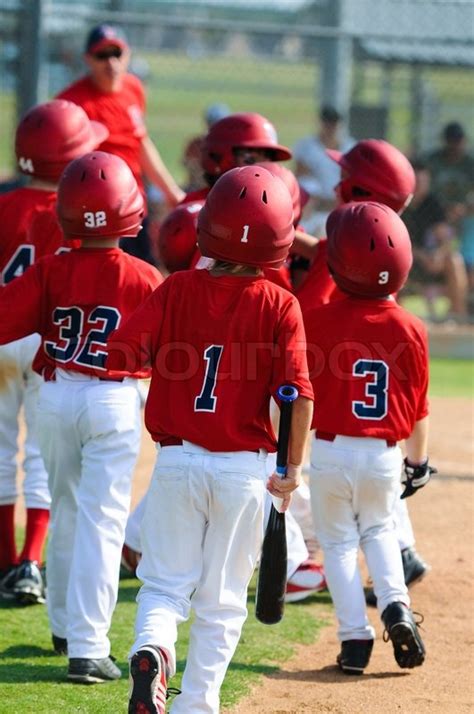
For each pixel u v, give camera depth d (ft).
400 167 61.93
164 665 40.01
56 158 61.11
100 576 49.90
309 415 42.16
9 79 131.34
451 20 150.51
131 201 51.70
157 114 309.22
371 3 150.41
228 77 250.16
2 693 48.03
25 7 126.72
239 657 53.88
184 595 42.27
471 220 149.69
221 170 66.23
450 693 49.73
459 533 74.49
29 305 51.26
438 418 107.24
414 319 52.60
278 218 42.98
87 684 49.60
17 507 77.61
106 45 85.76
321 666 53.21
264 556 43.47
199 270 44.04
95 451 50.67
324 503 52.47
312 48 155.94
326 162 135.03
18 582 60.49
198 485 41.78
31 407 61.93
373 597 62.03
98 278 51.21
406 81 183.42
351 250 51.37
